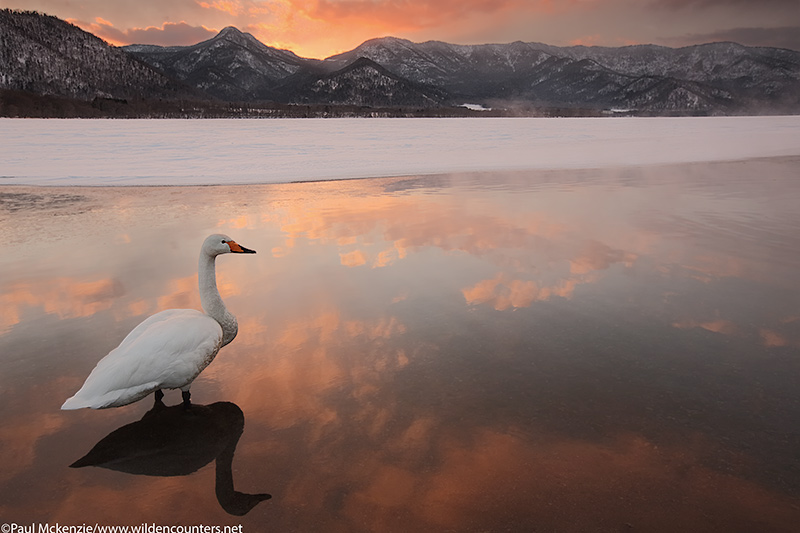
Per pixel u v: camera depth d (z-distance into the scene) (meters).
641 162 23.73
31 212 12.27
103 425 3.57
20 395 3.98
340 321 5.46
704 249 8.40
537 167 21.86
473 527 2.58
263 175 19.34
